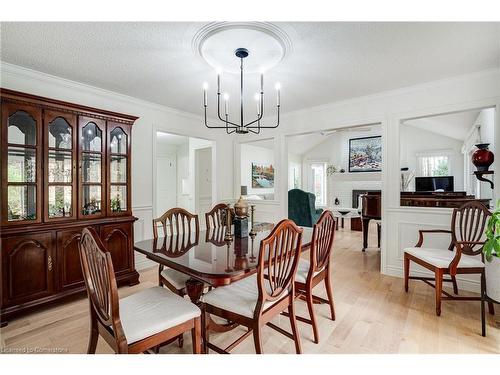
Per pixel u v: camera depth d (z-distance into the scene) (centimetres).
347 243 505
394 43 203
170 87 300
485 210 242
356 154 852
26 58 228
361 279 311
